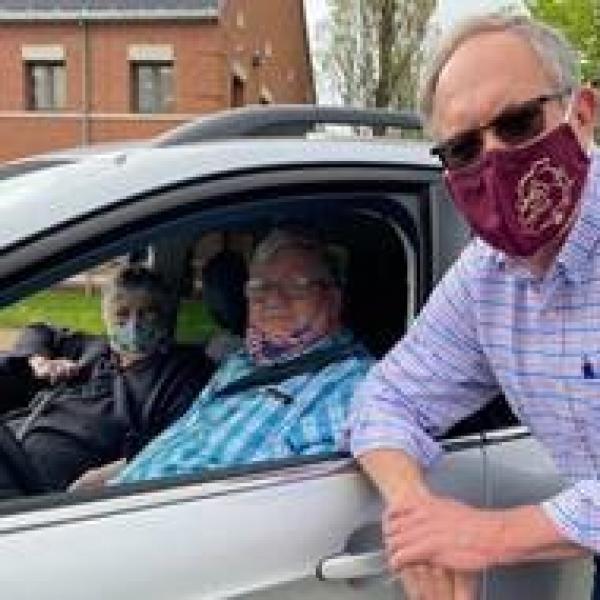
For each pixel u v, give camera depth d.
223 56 27.25
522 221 2.11
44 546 1.93
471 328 2.35
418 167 2.60
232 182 2.28
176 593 2.02
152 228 2.15
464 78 2.11
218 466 2.31
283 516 2.19
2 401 3.13
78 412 2.91
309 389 2.62
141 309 2.96
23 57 27.31
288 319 2.73
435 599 2.14
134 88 27.33
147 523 2.04
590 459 2.23
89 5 26.94
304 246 2.73
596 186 2.14
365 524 2.30
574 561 2.61
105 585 1.94
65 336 3.17
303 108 2.81
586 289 2.12
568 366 2.17
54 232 2.04
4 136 27.50
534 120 2.09
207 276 2.92
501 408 2.58
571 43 2.18
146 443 2.93
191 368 3.00
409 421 2.37
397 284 2.69
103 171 2.18
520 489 2.54
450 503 2.17
